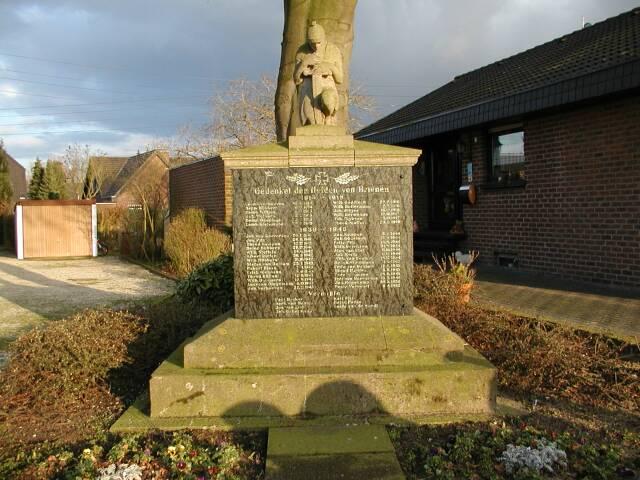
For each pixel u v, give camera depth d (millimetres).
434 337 4281
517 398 4480
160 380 3979
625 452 3533
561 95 8133
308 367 4156
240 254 4488
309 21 7492
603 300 7043
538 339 4871
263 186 4473
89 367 4609
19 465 3473
